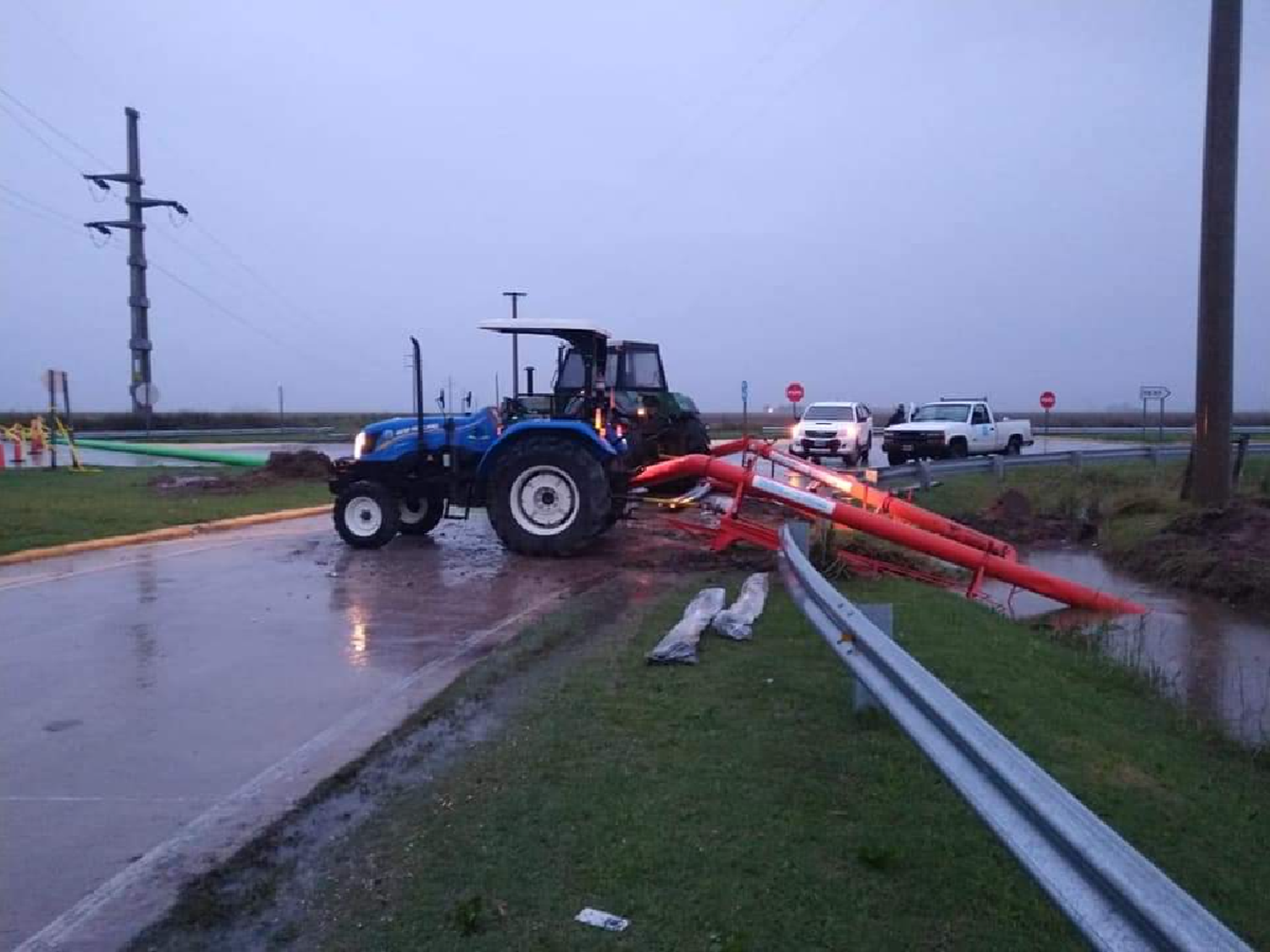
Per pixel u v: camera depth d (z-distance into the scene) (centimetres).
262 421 6519
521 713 633
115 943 387
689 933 381
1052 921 392
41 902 421
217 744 605
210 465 2911
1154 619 1138
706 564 1214
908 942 378
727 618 830
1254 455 2947
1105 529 1712
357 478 1366
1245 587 1228
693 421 2316
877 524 1146
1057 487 2172
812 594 709
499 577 1138
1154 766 598
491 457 1304
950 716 395
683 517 1519
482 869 430
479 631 882
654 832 461
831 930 384
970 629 882
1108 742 625
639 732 589
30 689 716
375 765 559
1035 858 310
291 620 925
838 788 509
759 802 492
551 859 438
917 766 534
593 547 1337
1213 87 1662
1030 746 582
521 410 1512
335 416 7612
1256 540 1375
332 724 636
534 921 390
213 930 394
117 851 466
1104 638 1014
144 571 1177
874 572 1147
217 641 851
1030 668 779
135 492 1947
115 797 528
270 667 771
